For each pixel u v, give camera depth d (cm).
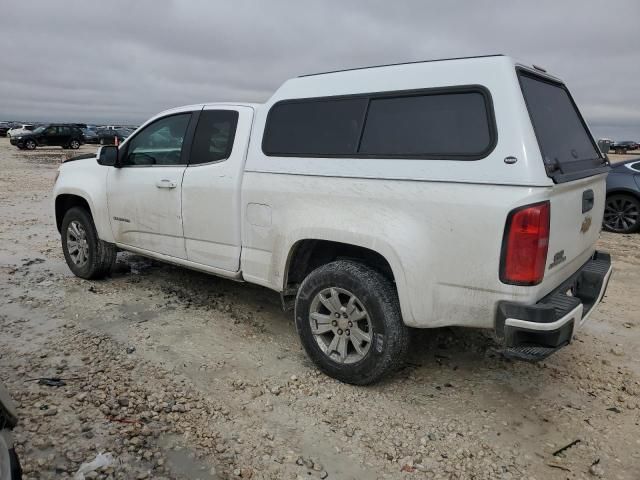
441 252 304
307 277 365
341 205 342
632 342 441
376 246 323
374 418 323
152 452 284
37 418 310
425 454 291
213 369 378
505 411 334
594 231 375
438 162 304
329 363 361
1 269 614
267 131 393
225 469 274
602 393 357
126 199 501
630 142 5306
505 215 280
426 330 451
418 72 327
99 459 277
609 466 284
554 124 338
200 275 596
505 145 285
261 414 324
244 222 404
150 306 498
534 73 331
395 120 330
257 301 519
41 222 932
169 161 468
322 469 277
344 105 355
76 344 411
